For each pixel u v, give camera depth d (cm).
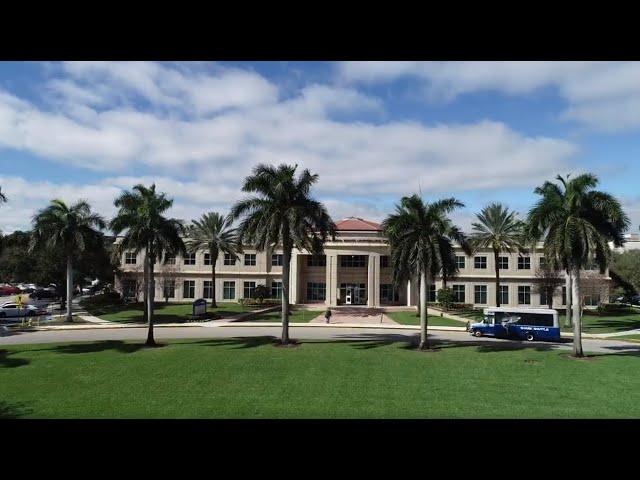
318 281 6644
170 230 3400
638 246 9819
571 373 2470
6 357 2838
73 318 4972
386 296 6550
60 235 4569
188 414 1719
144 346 3225
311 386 2153
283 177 3195
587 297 6341
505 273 6406
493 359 2820
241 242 3353
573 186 2914
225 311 5694
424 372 2455
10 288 8300
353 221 6938
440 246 3177
